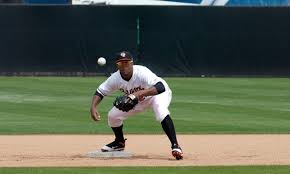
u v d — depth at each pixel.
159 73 86.62
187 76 86.75
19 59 86.19
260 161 30.34
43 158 31.39
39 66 86.38
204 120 49.34
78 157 31.80
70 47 86.38
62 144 37.34
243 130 44.28
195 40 86.94
